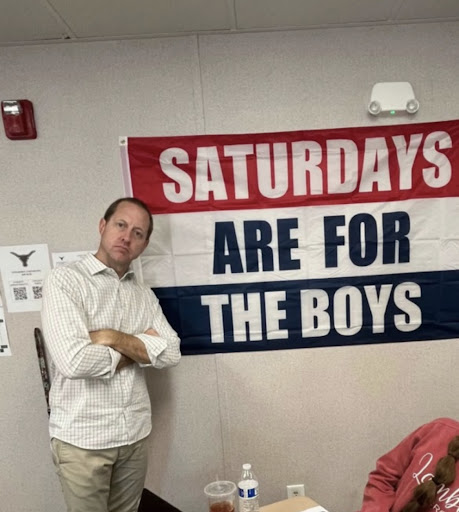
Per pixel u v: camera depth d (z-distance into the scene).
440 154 1.75
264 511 1.38
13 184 1.75
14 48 1.69
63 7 1.42
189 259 1.80
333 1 1.47
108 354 1.37
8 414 1.87
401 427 1.90
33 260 1.79
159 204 1.77
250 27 1.65
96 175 1.75
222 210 1.78
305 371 1.87
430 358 1.86
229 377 1.87
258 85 1.73
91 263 1.52
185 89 1.72
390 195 1.77
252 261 1.81
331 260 1.81
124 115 1.73
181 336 1.84
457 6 1.55
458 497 1.10
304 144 1.75
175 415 1.88
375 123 1.75
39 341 1.80
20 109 1.69
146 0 1.40
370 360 1.87
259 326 1.84
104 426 1.44
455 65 1.72
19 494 1.91
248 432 1.90
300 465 1.92
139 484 1.61
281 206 1.78
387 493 1.30
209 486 1.66
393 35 1.70
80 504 1.43
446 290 1.82
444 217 1.78
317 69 1.72
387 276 1.82
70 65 1.70
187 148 1.75
